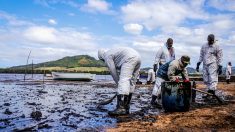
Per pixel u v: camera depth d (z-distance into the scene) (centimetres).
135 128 391
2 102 712
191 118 445
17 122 449
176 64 555
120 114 499
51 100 770
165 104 533
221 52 760
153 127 396
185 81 530
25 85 1659
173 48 705
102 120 459
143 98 866
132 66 504
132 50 511
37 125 423
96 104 677
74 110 575
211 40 757
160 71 628
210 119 433
